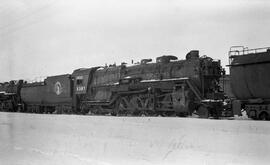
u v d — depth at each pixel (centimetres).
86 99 3772
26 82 5212
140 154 1199
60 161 1171
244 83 2280
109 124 2041
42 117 2959
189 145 1278
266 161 1014
